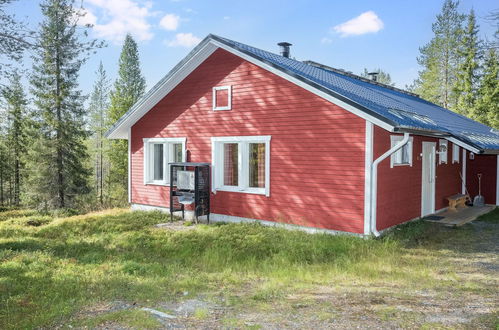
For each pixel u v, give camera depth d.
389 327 4.39
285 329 4.39
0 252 9.05
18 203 36.47
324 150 10.31
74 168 25.84
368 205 9.50
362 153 9.59
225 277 7.06
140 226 12.47
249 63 11.91
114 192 38.09
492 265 7.46
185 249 9.36
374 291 5.89
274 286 6.29
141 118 15.34
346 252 8.49
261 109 11.66
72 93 25.75
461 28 35.72
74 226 12.82
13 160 36.38
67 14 12.30
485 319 4.59
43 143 24.66
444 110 20.84
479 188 16.27
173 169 14.02
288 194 11.12
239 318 4.80
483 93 32.50
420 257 8.09
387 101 12.57
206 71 13.11
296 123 10.88
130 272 7.36
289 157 11.06
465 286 6.09
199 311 5.00
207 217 12.84
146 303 5.52
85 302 5.55
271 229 10.89
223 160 13.04
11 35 9.88
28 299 5.78
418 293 5.75
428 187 13.08
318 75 12.81
